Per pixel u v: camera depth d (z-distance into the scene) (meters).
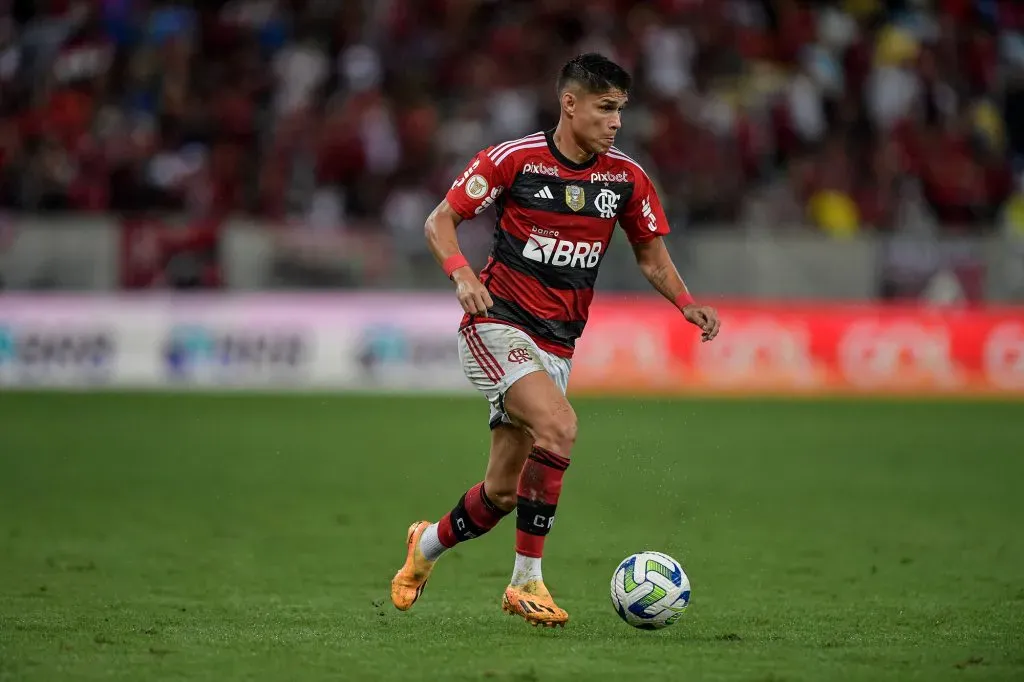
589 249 20.06
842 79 78.75
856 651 17.86
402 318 60.62
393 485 36.47
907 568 25.30
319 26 75.94
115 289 59.62
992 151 78.00
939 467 40.88
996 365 62.62
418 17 77.75
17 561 25.33
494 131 69.94
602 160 20.16
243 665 16.78
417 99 71.25
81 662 16.92
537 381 19.28
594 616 20.69
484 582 23.73
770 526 30.58
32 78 72.75
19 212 64.44
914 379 62.28
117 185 65.19
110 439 45.31
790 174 71.19
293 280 60.25
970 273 62.34
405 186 67.75
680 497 35.06
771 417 53.78
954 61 81.50
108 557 25.89
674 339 60.88
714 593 22.75
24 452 42.09
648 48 75.75
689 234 61.03
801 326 61.66
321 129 69.06
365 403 56.72
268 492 35.06
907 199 71.00
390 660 17.09
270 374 60.16
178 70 71.94
